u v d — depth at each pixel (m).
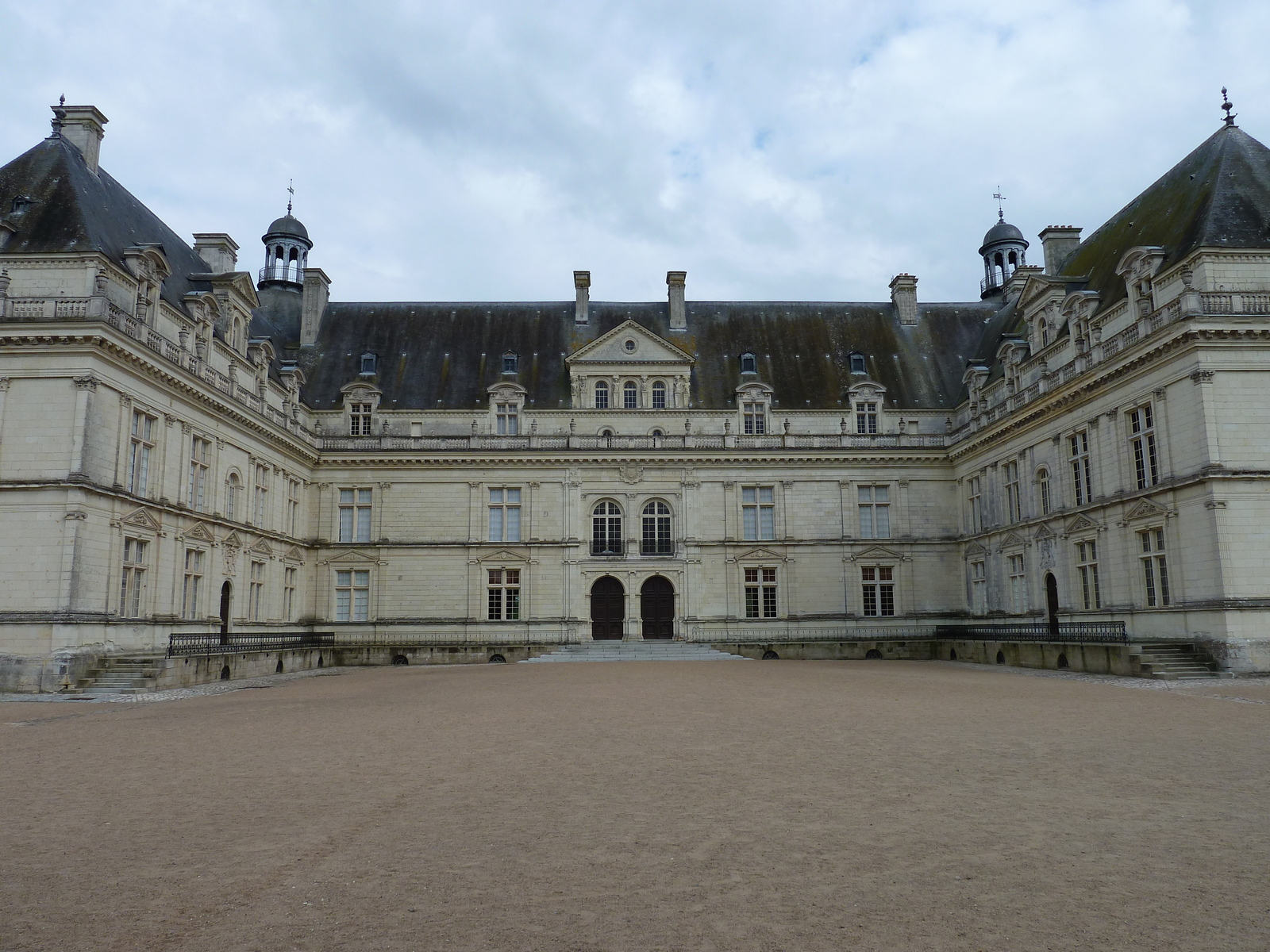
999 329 52.03
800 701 21.36
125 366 31.31
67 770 13.16
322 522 49.59
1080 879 7.72
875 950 6.27
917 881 7.70
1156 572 32.97
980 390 48.59
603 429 51.00
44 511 28.88
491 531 50.03
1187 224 34.25
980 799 10.66
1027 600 42.47
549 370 52.72
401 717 18.98
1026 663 37.06
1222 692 23.83
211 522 37.12
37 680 27.59
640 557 49.75
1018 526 43.06
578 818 9.88
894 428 51.81
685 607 49.44
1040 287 42.66
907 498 50.94
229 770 12.91
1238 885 7.53
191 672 30.72
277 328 54.69
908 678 29.83
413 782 11.85
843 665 39.09
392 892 7.49
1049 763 12.91
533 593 49.16
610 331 51.91
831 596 50.00
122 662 29.84
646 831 9.34
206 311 37.69
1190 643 30.52
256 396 41.81
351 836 9.20
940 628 48.19
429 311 55.81
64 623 28.11
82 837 9.26
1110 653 31.02
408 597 49.06
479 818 9.91
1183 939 6.42
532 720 18.05
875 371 53.75
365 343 53.84
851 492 50.78
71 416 29.30
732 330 55.53
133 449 32.34
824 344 55.16
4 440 29.20
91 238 31.97
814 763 12.97
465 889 7.57
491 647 45.31
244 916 6.96
